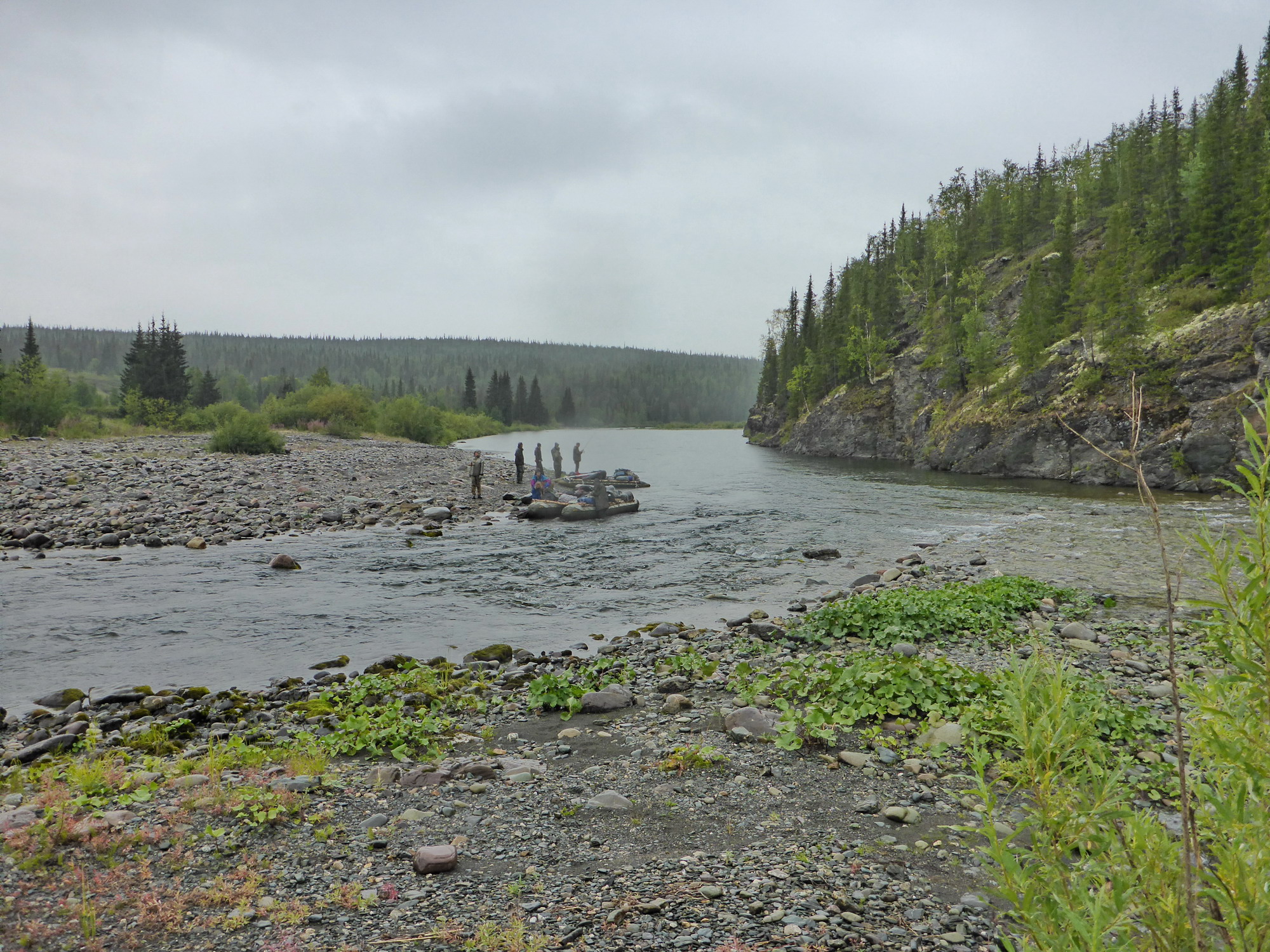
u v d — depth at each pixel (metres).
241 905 4.95
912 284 107.12
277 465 40.84
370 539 24.20
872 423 78.12
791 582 18.77
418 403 95.75
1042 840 2.89
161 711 9.95
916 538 25.09
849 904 5.08
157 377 89.31
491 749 8.39
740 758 7.87
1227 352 41.97
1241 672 2.45
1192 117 88.12
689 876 5.49
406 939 4.65
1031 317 54.78
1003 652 11.80
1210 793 2.46
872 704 8.99
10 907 4.79
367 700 10.23
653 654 12.50
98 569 18.75
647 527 27.45
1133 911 2.57
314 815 6.41
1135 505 32.84
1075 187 99.25
